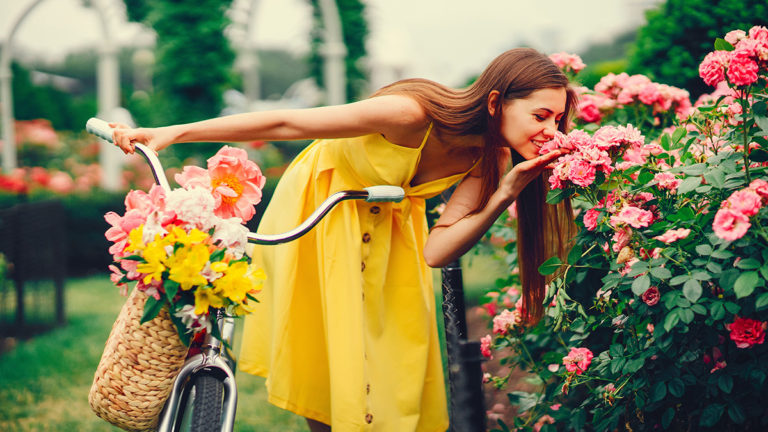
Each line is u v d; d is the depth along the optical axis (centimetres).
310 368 223
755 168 181
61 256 571
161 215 153
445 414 237
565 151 195
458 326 236
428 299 235
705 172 184
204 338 181
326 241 213
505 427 240
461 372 235
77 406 372
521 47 210
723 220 159
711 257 175
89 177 964
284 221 226
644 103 274
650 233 194
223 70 917
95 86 2880
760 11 303
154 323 157
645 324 195
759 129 183
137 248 150
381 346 220
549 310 210
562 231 227
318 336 224
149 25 929
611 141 188
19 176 832
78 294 689
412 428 218
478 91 204
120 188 960
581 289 229
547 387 224
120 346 160
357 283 209
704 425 181
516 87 199
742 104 181
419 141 207
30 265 544
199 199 157
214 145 930
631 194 200
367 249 216
